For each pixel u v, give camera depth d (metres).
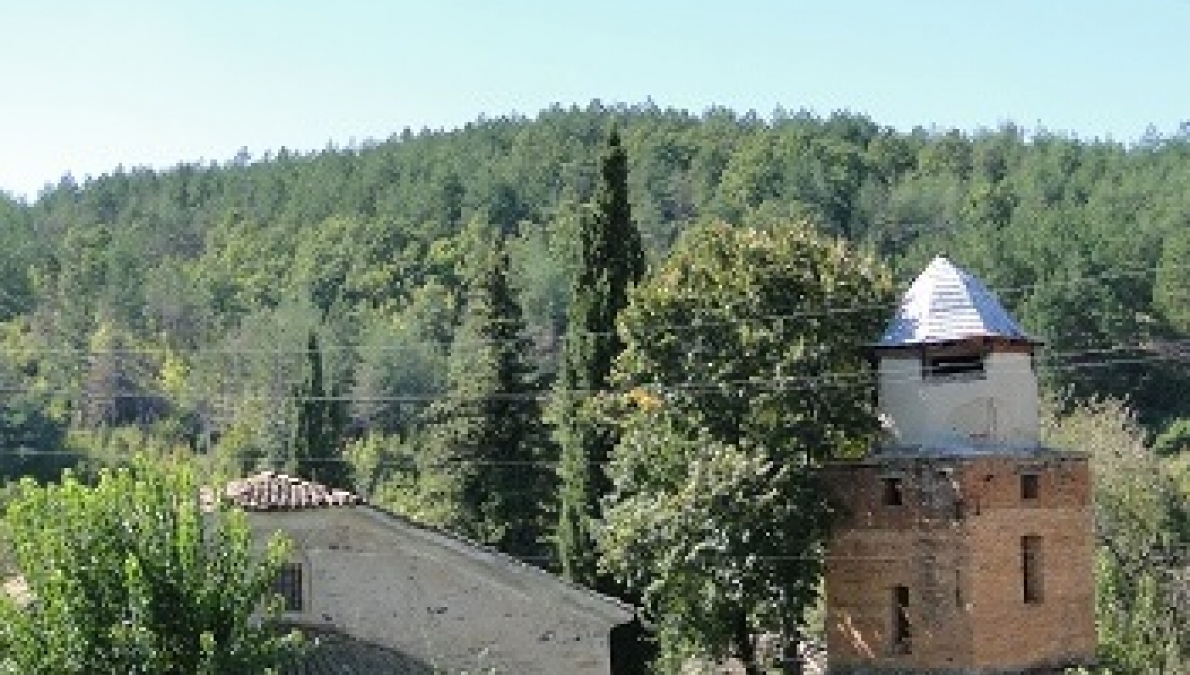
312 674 33.81
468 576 36.53
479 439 63.97
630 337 50.09
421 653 36.16
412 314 146.00
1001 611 44.88
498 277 65.38
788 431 47.53
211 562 28.48
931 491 45.28
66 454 104.50
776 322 48.78
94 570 27.77
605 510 50.72
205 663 27.00
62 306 165.12
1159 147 165.38
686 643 48.50
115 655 27.38
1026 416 46.91
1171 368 105.81
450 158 186.50
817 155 165.25
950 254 123.81
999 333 46.38
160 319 162.25
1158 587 57.78
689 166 172.62
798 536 46.62
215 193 196.38
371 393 128.25
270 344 141.62
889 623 46.19
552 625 36.72
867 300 49.66
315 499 36.56
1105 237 116.81
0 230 193.12
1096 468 68.00
